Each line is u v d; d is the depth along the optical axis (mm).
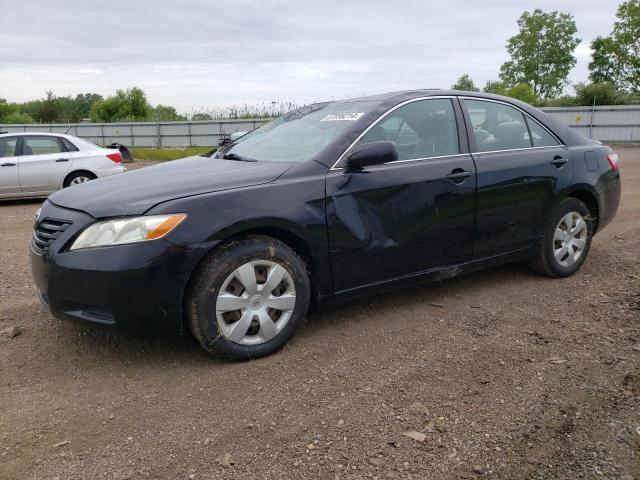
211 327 3287
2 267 5754
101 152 11547
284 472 2416
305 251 3619
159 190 3367
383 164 3930
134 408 2945
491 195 4371
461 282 4961
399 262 3979
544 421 2777
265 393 3082
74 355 3574
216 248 3295
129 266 3072
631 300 4422
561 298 4531
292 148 4062
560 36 57406
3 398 3057
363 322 4070
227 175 3602
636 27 44625
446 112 4379
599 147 5293
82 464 2486
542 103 37781
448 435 2670
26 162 10734
